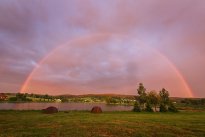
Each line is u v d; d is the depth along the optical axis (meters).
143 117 55.25
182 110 98.38
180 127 36.56
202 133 31.19
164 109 85.62
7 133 29.23
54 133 29.47
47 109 64.75
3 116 51.66
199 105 161.38
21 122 41.00
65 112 68.06
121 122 42.81
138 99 89.81
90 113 66.75
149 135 29.09
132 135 28.89
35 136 27.30
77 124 38.78
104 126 36.59
